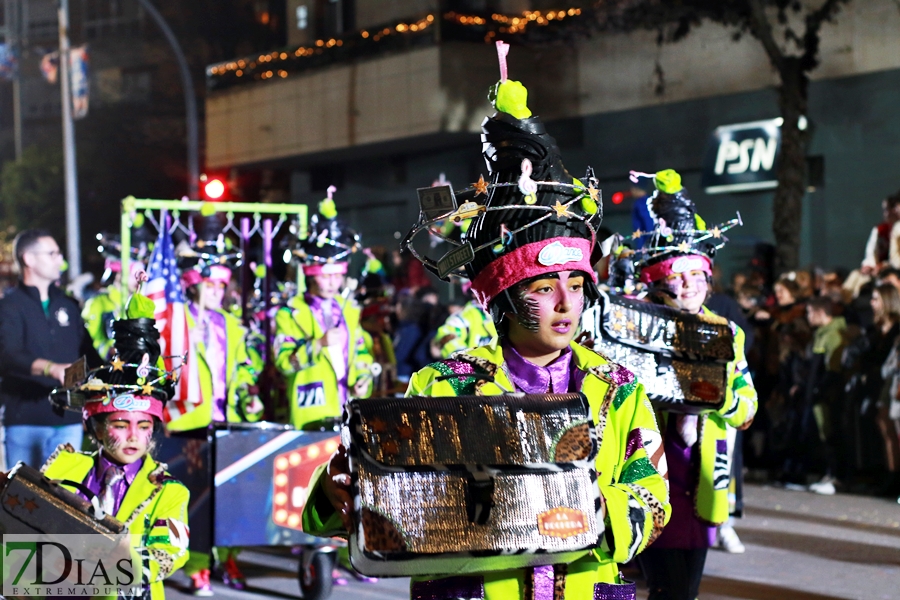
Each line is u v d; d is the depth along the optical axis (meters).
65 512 3.50
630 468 2.70
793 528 8.65
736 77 15.50
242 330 8.09
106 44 37.19
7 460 7.38
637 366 4.33
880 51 13.98
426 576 2.54
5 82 47.56
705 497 4.51
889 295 9.67
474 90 18.33
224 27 31.86
